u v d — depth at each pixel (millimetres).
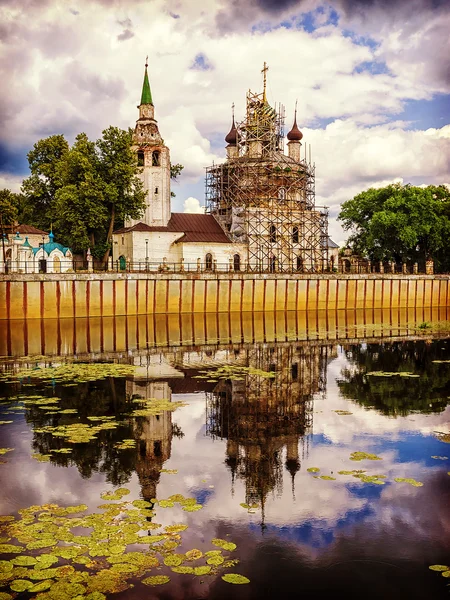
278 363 34125
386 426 20922
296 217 81688
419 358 35875
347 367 32812
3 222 69625
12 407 23219
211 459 17453
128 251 75062
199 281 65062
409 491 15008
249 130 83500
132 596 10195
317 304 71125
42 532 12367
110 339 44781
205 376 29906
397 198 82188
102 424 20953
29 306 55969
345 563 11555
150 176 74875
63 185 67438
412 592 10609
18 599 10016
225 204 83500
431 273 82500
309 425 21062
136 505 13969
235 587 10641
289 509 13906
